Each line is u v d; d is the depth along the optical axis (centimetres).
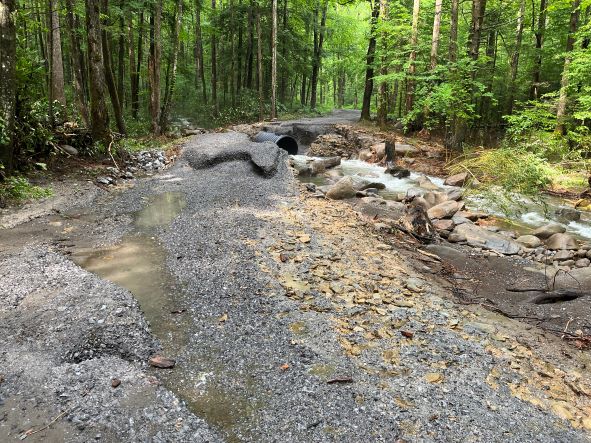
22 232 689
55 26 1330
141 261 593
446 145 1590
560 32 1858
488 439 305
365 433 305
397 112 2808
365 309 481
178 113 2578
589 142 1314
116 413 314
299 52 3017
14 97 882
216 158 1288
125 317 430
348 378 360
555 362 415
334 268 589
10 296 464
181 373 369
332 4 3247
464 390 356
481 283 630
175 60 1847
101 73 1176
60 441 289
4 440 288
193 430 303
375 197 1083
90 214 809
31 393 329
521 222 946
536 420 329
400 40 1998
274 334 423
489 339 442
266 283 527
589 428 326
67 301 456
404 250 729
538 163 1138
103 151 1191
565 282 634
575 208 1046
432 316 479
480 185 1114
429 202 1023
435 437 304
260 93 2433
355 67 3141
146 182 1087
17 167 961
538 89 2009
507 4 2125
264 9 2623
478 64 1677
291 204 925
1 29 832
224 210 834
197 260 593
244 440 300
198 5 2203
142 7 1758
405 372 375
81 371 355
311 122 2181
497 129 2069
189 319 449
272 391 348
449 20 2161
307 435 303
